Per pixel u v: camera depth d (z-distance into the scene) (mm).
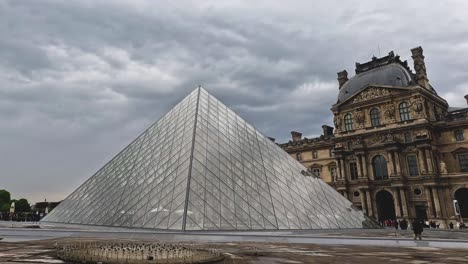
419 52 104750
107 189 47969
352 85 112062
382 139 97188
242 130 52969
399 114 96938
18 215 88812
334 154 106688
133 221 36750
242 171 43000
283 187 43656
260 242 29109
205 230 32844
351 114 106625
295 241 30500
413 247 27016
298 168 50688
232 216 35438
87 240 28766
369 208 95312
